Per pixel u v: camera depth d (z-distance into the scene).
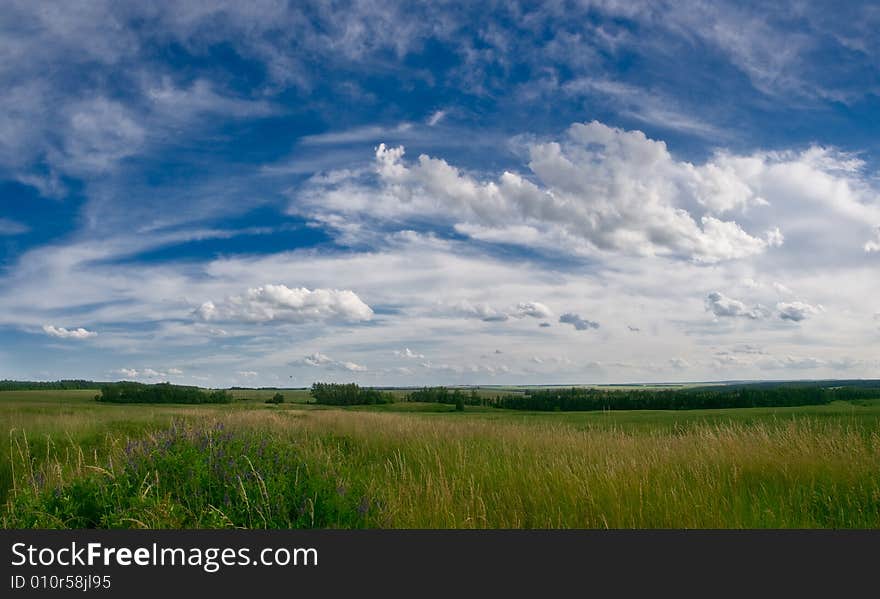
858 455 8.35
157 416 18.67
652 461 8.30
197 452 5.90
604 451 9.72
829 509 6.54
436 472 9.01
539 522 6.13
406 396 73.31
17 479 6.62
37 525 4.45
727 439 9.65
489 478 7.96
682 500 6.20
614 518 5.97
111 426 14.41
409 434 14.83
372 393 70.75
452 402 70.50
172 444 6.63
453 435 14.62
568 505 6.43
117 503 4.71
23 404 34.41
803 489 7.32
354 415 23.58
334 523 4.95
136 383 69.06
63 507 4.68
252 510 4.88
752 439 9.73
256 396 76.56
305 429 15.11
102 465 5.69
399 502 6.00
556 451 10.23
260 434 8.49
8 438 11.14
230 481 5.22
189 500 4.96
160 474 5.33
